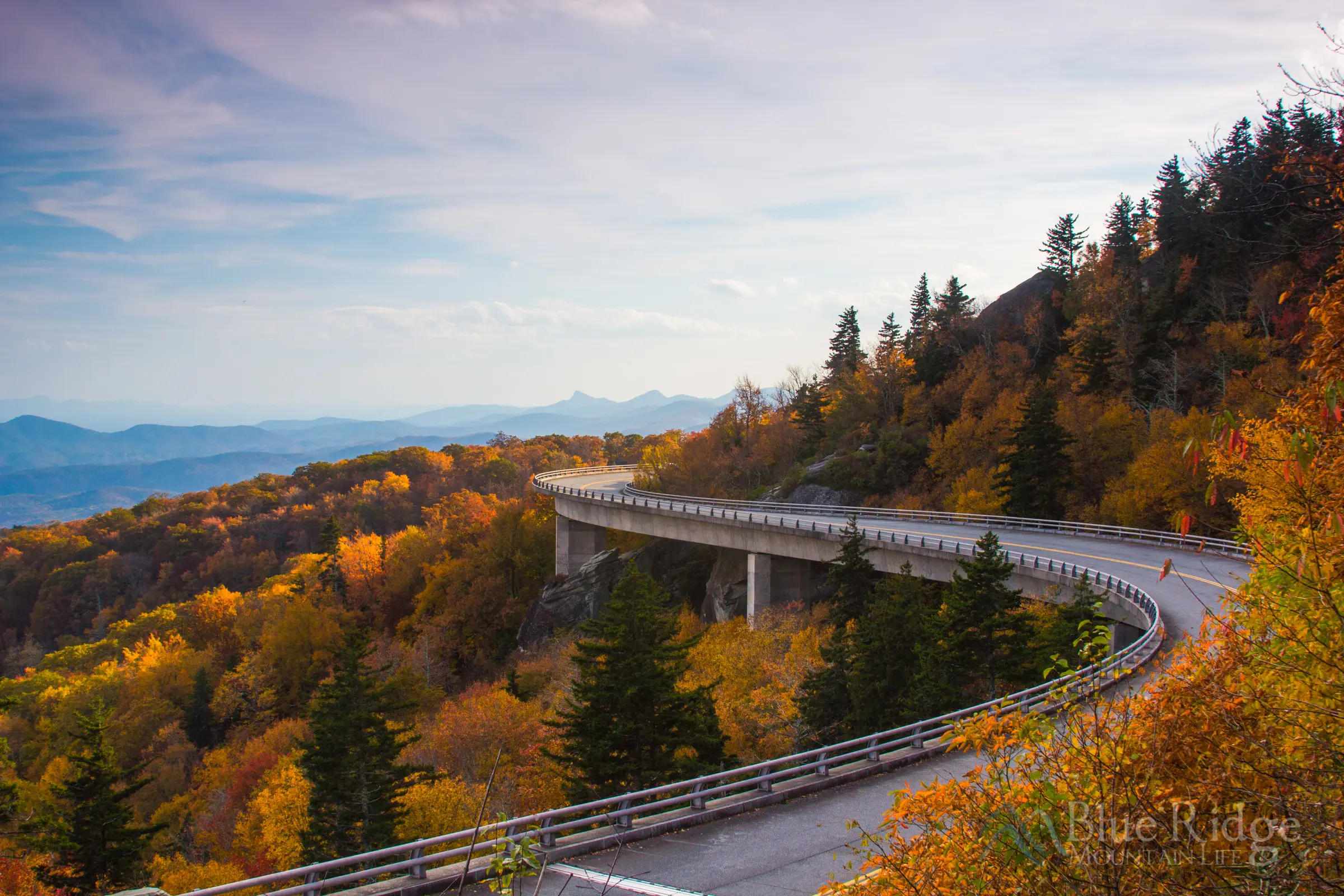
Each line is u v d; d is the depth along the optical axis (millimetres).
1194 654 7855
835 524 56062
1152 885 5766
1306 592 7062
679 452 98625
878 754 17812
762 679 41969
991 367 84812
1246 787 6328
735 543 60812
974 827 7555
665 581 78000
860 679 31906
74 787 28547
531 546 93375
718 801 15656
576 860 13586
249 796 46844
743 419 106875
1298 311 56031
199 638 97812
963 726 8672
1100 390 69250
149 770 58188
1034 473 57625
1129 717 7762
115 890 28516
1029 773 7359
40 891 25734
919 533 52562
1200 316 70875
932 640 32469
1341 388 6680
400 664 70812
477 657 82312
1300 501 7266
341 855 27234
